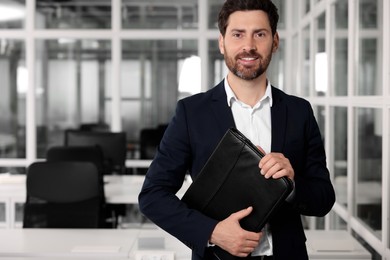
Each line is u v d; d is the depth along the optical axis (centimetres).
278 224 176
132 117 729
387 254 278
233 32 172
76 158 497
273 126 179
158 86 724
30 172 393
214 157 174
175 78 722
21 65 720
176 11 710
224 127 178
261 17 171
